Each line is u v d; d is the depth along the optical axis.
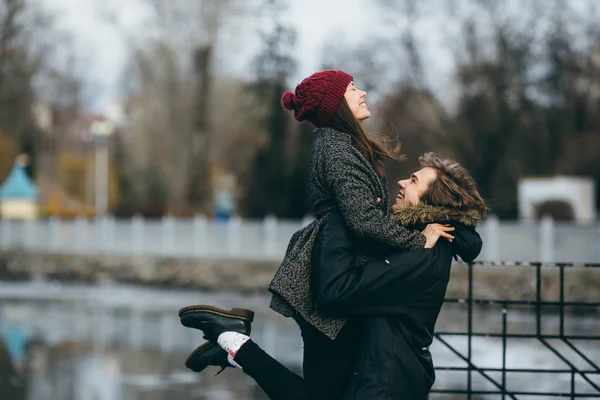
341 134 5.38
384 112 48.50
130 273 36.34
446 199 5.46
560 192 40.75
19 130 68.12
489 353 14.23
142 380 12.79
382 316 5.16
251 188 53.12
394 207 5.64
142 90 61.00
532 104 47.00
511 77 47.09
